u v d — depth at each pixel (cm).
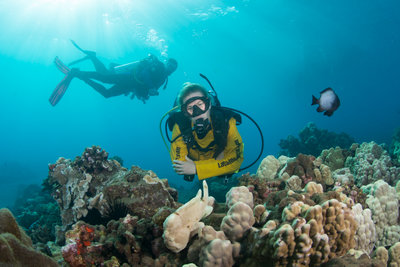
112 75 1090
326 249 168
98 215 326
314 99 315
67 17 3462
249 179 340
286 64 4741
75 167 371
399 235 282
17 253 124
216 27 3706
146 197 308
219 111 343
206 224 240
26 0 3108
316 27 3800
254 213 225
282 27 3803
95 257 225
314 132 1227
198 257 189
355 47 4019
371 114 5222
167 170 4712
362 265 159
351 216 189
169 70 1101
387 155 505
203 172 330
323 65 4259
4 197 2341
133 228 238
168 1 2992
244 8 3259
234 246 186
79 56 5038
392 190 308
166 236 181
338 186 321
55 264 151
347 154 530
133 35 3859
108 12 3256
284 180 361
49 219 550
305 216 180
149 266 209
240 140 348
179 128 353
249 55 4756
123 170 393
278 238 164
